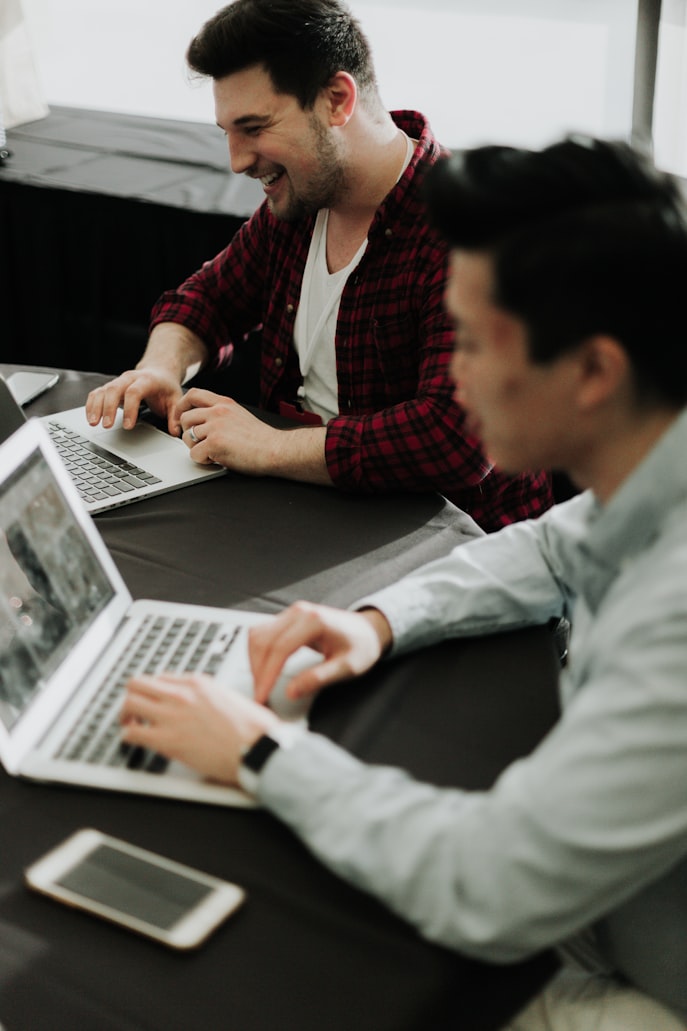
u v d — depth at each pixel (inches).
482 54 123.2
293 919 29.4
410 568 46.1
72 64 137.3
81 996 27.4
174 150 107.4
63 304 102.6
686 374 27.5
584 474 31.0
